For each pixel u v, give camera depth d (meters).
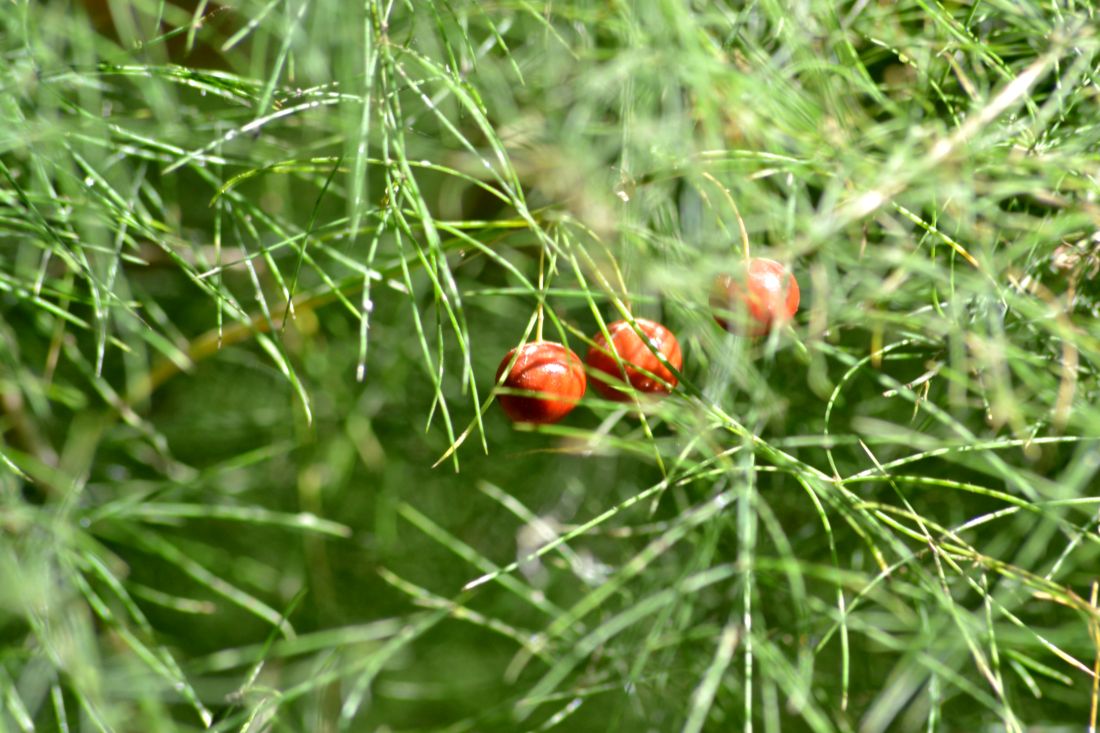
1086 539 0.32
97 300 0.29
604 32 0.31
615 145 0.31
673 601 0.31
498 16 0.32
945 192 0.28
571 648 0.34
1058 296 0.30
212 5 0.33
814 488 0.30
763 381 0.30
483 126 0.28
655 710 0.34
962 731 0.33
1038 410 0.30
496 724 0.35
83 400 0.33
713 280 0.27
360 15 0.30
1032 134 0.29
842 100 0.30
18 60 0.30
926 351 0.31
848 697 0.34
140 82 0.31
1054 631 0.32
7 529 0.32
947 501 0.33
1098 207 0.29
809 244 0.27
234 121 0.32
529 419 0.28
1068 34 0.28
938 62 0.30
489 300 0.35
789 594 0.33
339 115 0.31
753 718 0.34
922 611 0.31
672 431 0.33
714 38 0.30
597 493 0.35
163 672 0.31
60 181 0.31
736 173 0.29
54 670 0.32
